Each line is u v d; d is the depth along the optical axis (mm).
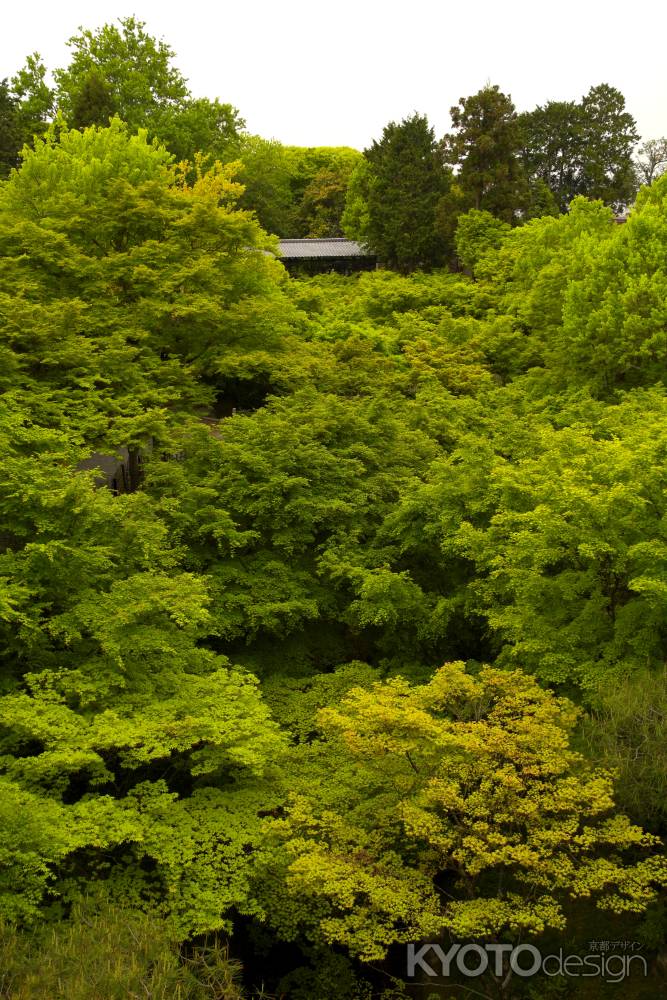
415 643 16016
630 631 12320
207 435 17203
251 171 62938
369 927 9477
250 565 15625
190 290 22750
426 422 22250
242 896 9281
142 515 13641
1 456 12219
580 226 34094
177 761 11516
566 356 28906
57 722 9852
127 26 52500
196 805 10672
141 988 7184
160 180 26062
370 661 17172
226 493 15734
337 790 11320
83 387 18844
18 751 10758
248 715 11062
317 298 38094
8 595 10320
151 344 22219
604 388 28062
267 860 9828
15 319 18031
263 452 16438
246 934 12164
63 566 11508
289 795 10500
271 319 24703
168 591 11711
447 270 51531
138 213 22938
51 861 8383
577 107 68688
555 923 8906
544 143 69625
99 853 9984
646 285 25922
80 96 47344
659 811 10305
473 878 10523
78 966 7254
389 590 14578
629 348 26047
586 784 10047
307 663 15969
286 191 74062
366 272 54812
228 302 24922
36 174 25188
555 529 12586
